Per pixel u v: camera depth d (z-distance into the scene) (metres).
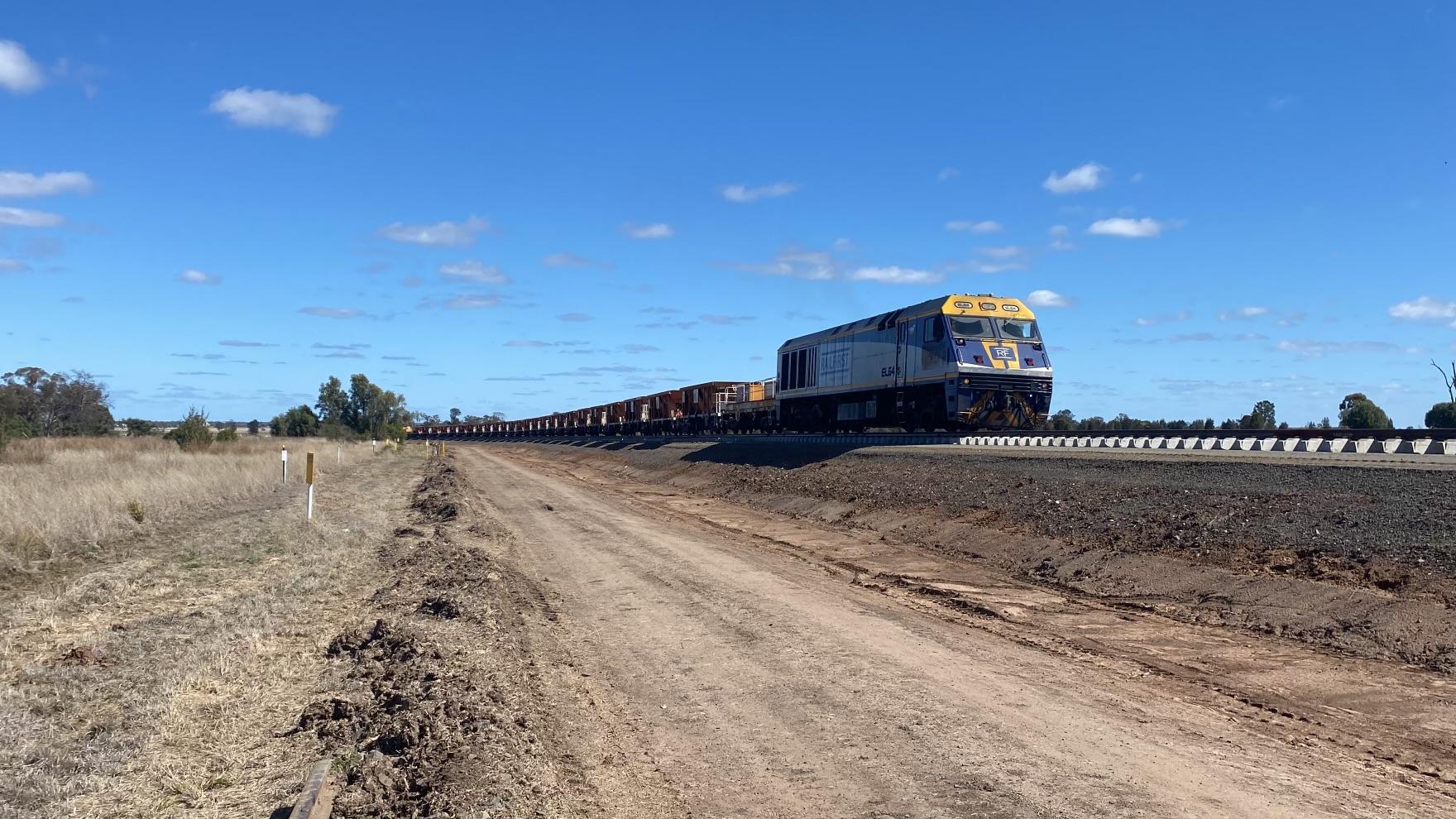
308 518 24.02
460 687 9.04
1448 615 12.27
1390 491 16.73
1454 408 38.06
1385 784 7.66
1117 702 9.98
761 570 19.03
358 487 38.75
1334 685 10.91
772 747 8.29
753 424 55.72
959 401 33.81
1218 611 14.62
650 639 12.71
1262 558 15.79
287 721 8.54
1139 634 13.68
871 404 40.78
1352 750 8.64
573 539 24.12
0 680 9.39
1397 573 13.75
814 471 36.19
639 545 22.95
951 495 25.97
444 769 7.05
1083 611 15.38
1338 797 7.25
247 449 50.66
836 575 19.14
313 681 9.91
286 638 11.96
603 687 10.42
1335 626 13.02
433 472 49.75
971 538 22.05
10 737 7.68
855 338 42.03
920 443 35.44
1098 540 19.05
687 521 30.09
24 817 6.25
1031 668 11.38
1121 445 29.80
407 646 10.66
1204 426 47.19
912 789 7.23
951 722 8.94
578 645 12.42
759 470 41.47
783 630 13.16
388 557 19.38
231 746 7.84
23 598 13.68
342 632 11.92
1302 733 9.13
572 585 17.19
